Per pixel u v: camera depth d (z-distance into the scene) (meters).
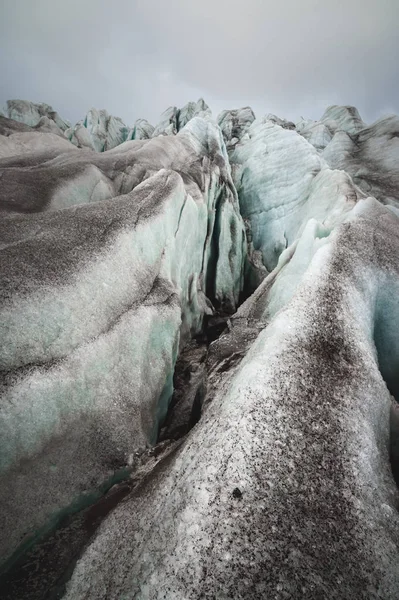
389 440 4.52
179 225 12.52
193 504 3.17
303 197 21.91
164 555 2.93
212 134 27.38
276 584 2.61
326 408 4.06
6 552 4.00
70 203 11.87
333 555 2.84
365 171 29.17
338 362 4.73
